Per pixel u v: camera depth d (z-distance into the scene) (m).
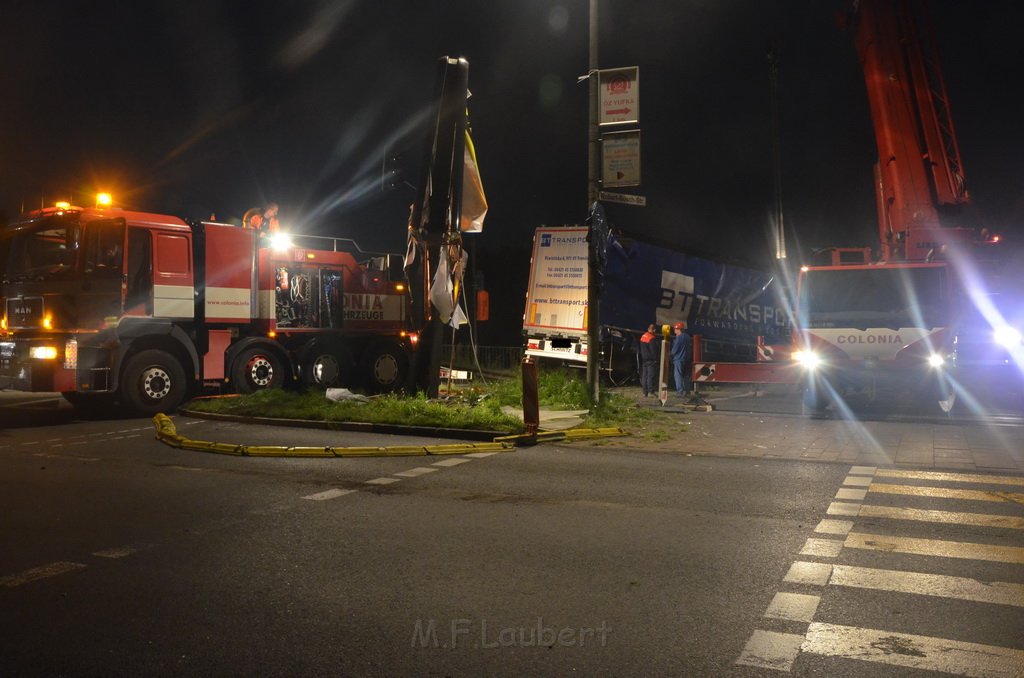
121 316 14.77
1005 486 8.30
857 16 20.77
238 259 16.75
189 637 4.42
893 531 6.54
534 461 10.05
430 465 9.77
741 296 25.42
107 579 5.42
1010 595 5.01
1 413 15.90
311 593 5.12
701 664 4.04
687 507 7.45
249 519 7.04
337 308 18.83
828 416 14.41
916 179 19.45
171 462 10.03
